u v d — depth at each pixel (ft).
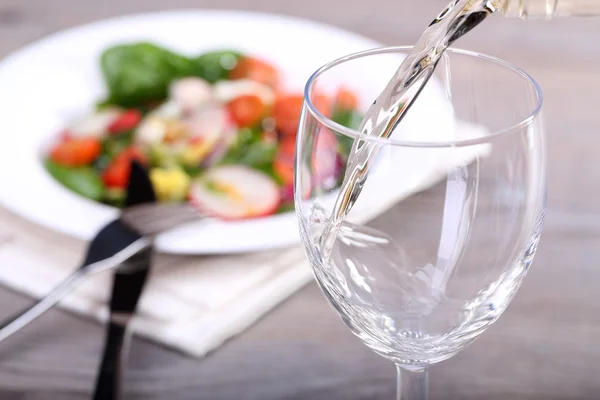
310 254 1.38
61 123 2.32
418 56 1.37
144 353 1.67
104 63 2.49
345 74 1.42
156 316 1.71
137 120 2.39
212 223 1.82
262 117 2.42
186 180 2.12
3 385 1.61
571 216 1.96
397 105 1.37
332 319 1.73
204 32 2.67
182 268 1.81
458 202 1.30
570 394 1.61
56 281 1.79
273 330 1.71
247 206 2.05
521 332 1.72
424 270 1.33
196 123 2.35
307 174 1.35
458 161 1.29
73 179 2.14
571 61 2.58
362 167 1.30
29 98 2.34
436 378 1.64
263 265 1.81
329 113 1.42
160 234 1.79
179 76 2.56
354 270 1.35
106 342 1.66
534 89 1.34
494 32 2.77
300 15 2.92
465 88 1.43
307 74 2.54
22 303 1.75
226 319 1.70
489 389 1.62
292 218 1.84
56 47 2.54
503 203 1.31
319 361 1.66
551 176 2.07
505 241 1.32
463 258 1.32
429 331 1.36
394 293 1.34
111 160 2.22
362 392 1.61
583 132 2.22
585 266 1.84
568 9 1.38
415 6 3.01
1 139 2.11
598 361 1.67
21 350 1.67
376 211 1.32
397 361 1.40
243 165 2.22
